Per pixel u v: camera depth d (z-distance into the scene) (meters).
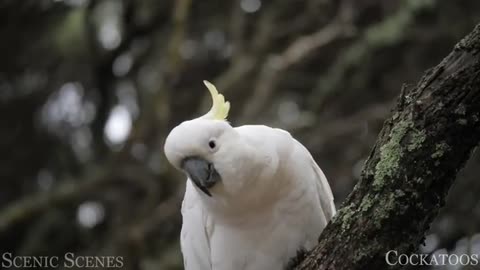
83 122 15.43
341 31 12.93
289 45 14.20
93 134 15.13
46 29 14.38
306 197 7.12
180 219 12.70
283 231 7.16
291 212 7.12
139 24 14.52
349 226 6.09
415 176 5.82
